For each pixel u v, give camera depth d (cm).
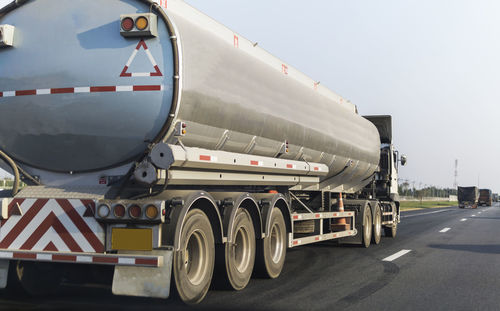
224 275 659
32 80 599
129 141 582
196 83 599
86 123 585
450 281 795
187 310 541
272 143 821
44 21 609
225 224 651
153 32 572
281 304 607
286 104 858
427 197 12444
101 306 548
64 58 591
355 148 1262
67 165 608
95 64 582
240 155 716
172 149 548
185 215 556
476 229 2028
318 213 1038
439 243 1412
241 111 703
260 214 753
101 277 584
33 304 555
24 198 556
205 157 616
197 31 630
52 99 591
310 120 966
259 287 714
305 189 1080
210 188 716
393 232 1611
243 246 711
